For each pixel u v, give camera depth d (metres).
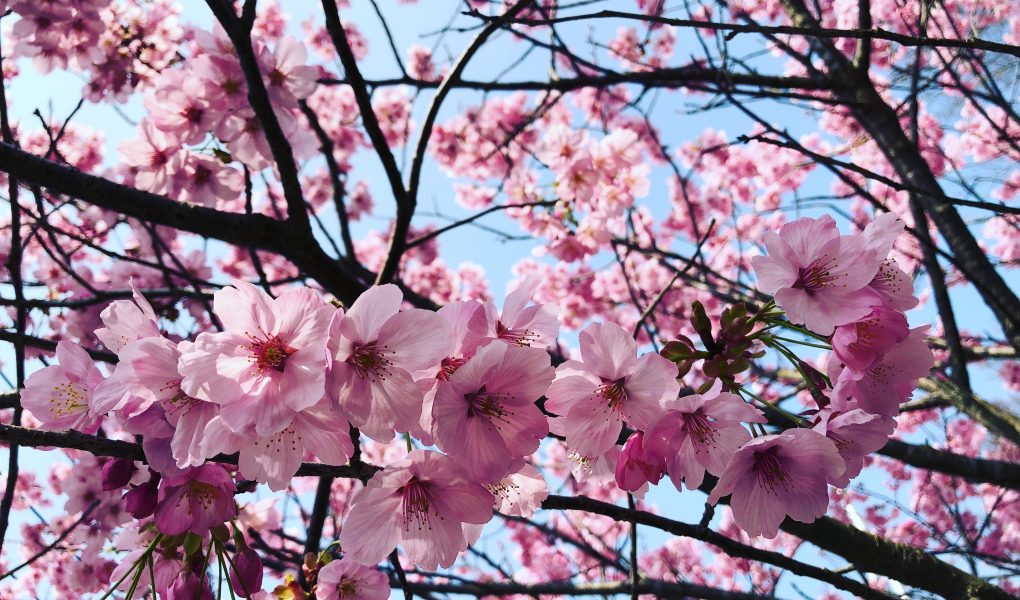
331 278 3.27
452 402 1.47
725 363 1.66
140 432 1.49
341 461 1.49
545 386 1.53
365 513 1.62
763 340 1.73
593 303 8.57
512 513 1.76
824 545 3.38
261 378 1.44
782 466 1.71
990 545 8.49
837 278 1.66
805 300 1.66
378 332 1.46
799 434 1.66
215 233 3.14
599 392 1.66
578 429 1.67
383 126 8.47
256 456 1.46
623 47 8.37
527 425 1.53
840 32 1.96
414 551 1.64
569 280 8.56
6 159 3.04
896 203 7.90
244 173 3.52
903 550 3.41
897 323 1.62
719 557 8.73
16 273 3.43
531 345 1.69
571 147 5.75
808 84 5.46
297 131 3.58
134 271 5.20
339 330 1.44
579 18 2.04
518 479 1.76
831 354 1.73
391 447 8.24
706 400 1.61
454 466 1.56
